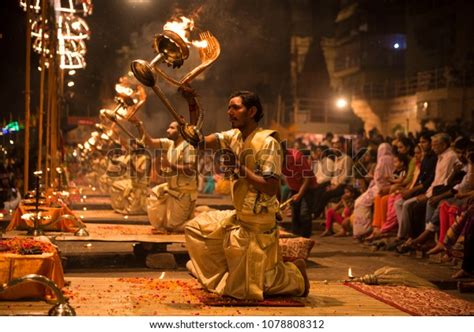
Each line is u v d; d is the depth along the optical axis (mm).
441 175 10234
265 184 5465
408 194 10914
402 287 6492
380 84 39344
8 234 8445
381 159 12008
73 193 16500
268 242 5605
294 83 38156
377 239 11812
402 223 10820
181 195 9430
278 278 5715
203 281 5844
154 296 5719
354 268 9289
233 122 5676
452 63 31891
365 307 5613
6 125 16797
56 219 8891
